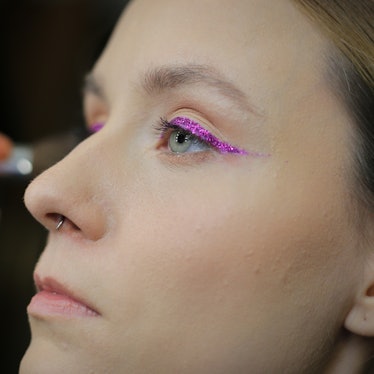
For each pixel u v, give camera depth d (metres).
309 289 0.70
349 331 0.76
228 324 0.67
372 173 0.73
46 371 0.66
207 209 0.67
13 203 1.34
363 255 0.73
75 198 0.67
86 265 0.67
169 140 0.73
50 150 1.07
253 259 0.67
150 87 0.72
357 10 0.76
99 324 0.66
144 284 0.66
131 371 0.66
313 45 0.73
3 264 1.34
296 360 0.71
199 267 0.66
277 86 0.70
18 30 1.72
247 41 0.71
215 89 0.70
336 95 0.72
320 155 0.71
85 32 1.76
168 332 0.66
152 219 0.67
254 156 0.69
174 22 0.74
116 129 0.74
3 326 1.31
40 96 1.71
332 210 0.70
